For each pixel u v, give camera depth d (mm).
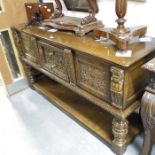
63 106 1688
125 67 912
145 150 1146
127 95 1056
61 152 1384
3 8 1739
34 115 1761
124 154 1298
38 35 1439
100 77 1106
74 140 1465
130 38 1017
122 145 1239
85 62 1147
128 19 1280
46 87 1980
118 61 939
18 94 2088
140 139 1396
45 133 1561
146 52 1007
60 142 1464
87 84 1232
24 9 1853
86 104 1677
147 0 1135
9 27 1835
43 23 1645
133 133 1352
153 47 1058
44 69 1636
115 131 1195
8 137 1563
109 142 1318
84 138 1470
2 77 1970
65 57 1264
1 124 1699
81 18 1517
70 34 1397
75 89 1332
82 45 1172
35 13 1691
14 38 1856
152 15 1154
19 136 1563
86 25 1327
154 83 928
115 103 1076
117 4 986
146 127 1054
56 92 1885
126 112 1076
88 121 1504
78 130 1547
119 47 1021
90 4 1339
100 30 1155
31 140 1514
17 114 1795
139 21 1231
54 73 1517
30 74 2002
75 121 1636
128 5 1236
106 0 1339
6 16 1780
